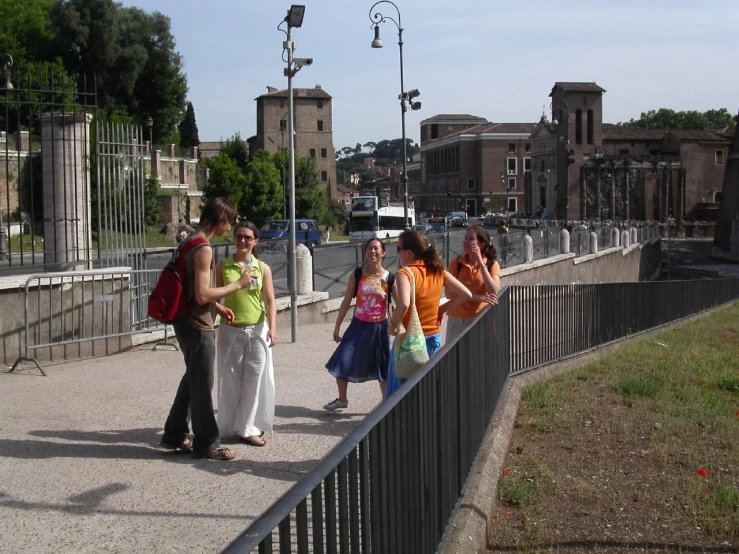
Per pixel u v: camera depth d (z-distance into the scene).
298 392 9.46
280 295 17.48
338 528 3.04
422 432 4.52
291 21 13.11
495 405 8.54
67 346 11.51
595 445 8.38
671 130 127.19
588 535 5.97
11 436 7.23
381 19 32.88
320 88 112.62
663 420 9.56
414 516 4.29
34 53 67.44
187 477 6.14
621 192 118.56
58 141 12.60
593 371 12.70
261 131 110.69
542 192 127.25
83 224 12.79
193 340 6.45
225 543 4.89
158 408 8.41
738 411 10.50
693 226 110.06
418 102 33.28
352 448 3.13
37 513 5.35
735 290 35.16
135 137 13.18
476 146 150.88
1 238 17.98
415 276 6.83
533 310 11.67
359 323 8.27
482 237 8.39
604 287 15.10
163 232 59.59
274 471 6.33
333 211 95.12
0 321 10.72
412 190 189.12
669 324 20.94
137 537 4.97
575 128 119.44
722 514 6.48
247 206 69.62
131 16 72.25
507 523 6.19
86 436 7.27
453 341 5.70
